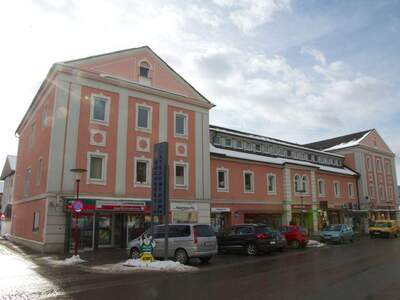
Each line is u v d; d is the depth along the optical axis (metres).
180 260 14.36
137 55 23.31
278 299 7.91
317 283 9.88
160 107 23.69
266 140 34.53
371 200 45.66
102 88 21.33
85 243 19.17
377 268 12.88
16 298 8.18
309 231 33.81
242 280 10.42
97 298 8.08
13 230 28.55
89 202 19.05
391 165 52.25
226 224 27.41
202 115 25.94
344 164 47.28
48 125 20.59
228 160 28.19
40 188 20.58
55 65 19.88
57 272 12.02
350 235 28.69
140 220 21.47
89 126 20.41
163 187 15.20
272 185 31.75
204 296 8.24
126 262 13.82
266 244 18.42
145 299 7.96
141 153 22.19
